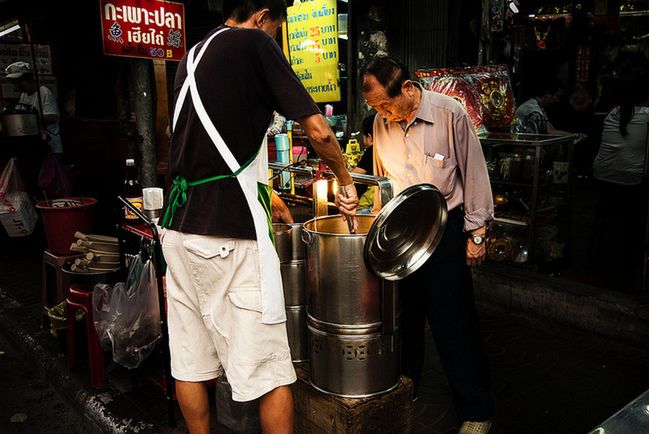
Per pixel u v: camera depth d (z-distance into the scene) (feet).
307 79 17.08
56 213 13.57
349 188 7.16
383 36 18.43
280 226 9.04
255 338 6.62
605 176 17.10
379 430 8.03
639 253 16.07
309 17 16.60
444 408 10.57
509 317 14.70
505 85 17.19
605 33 30.96
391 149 9.12
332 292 7.61
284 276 8.84
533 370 11.96
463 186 8.77
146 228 11.19
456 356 8.84
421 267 8.68
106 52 12.53
